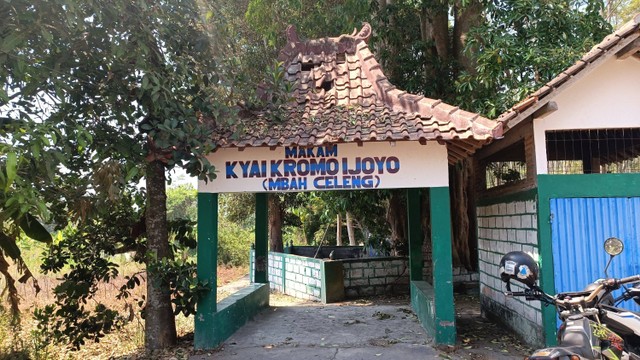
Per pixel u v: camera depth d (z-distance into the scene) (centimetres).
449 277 648
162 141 569
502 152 789
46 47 535
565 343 308
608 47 573
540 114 604
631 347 335
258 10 1161
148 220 688
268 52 1245
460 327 786
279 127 676
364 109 714
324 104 755
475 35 975
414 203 980
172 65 594
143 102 598
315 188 665
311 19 1171
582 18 944
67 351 767
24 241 1068
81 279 720
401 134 609
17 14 471
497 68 909
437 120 640
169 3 597
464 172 1223
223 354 641
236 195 1939
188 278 641
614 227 604
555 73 867
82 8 517
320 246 1642
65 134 547
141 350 714
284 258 1438
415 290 877
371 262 1269
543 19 927
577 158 688
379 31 1165
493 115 920
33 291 1177
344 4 1155
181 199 2572
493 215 804
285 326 803
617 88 623
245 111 706
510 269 334
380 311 921
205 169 579
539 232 610
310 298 1270
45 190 559
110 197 557
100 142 595
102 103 601
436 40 1194
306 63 854
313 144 620
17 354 677
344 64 841
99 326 706
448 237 649
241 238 2516
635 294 368
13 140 422
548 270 602
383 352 633
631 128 620
